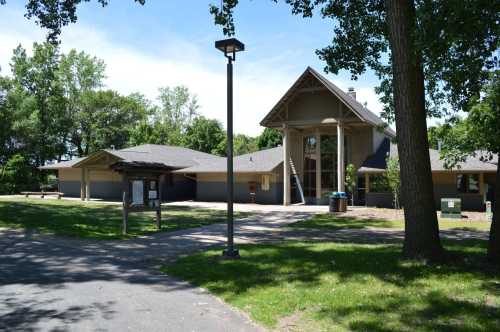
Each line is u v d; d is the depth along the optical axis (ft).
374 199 91.40
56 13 56.08
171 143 214.90
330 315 18.69
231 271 27.91
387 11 29.81
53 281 26.48
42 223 55.16
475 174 84.28
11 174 143.54
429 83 43.50
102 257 34.86
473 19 26.09
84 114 182.50
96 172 123.85
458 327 16.67
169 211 81.35
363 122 88.63
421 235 28.07
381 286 22.59
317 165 100.78
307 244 39.42
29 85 178.19
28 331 17.61
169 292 23.95
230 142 33.14
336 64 46.19
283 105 96.73
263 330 17.69
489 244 27.25
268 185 105.50
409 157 28.40
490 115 35.96
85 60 192.44
